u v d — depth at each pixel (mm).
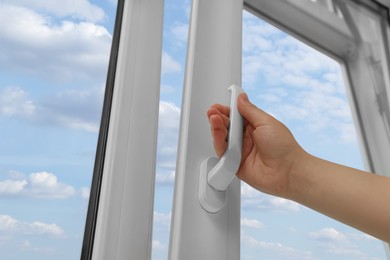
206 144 631
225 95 681
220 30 718
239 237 614
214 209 593
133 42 688
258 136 588
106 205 579
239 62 721
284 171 588
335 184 565
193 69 662
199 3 709
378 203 538
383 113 1041
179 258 552
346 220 569
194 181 600
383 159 982
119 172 604
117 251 565
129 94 653
